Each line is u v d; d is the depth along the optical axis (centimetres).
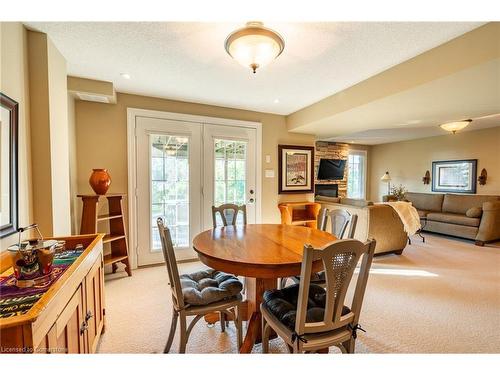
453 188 563
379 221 355
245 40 170
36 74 179
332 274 116
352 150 726
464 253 384
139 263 330
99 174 266
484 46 172
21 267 111
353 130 429
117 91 309
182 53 213
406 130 511
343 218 213
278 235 205
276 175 427
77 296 125
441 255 374
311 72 251
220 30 179
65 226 214
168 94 321
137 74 256
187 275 191
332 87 295
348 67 239
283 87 295
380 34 183
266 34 167
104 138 308
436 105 277
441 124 394
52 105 190
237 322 166
